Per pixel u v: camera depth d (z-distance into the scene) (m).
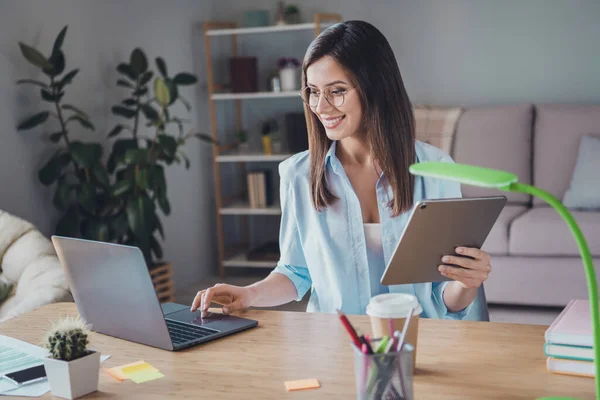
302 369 1.36
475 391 1.23
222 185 5.23
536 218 3.88
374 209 1.83
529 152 4.45
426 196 1.79
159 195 3.98
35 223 3.71
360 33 1.69
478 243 1.46
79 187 3.63
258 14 4.94
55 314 1.82
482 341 1.47
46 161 3.77
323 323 1.63
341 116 1.71
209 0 5.19
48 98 3.59
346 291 1.83
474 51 4.77
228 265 4.98
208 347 1.51
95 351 1.31
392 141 1.73
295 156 1.92
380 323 1.29
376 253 1.81
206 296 1.69
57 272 2.64
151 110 4.04
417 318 1.31
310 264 1.88
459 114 4.58
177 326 1.64
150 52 4.54
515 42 4.69
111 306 1.58
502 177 0.98
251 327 1.62
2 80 3.51
